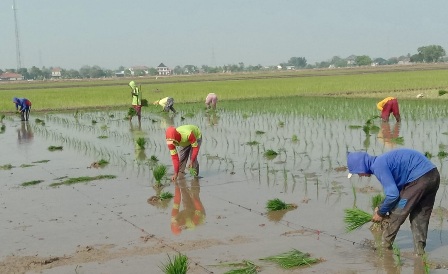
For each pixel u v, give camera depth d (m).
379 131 18.11
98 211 9.19
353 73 82.00
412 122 20.25
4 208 9.59
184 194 10.23
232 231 7.82
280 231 7.74
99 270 6.45
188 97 37.84
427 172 6.30
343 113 24.19
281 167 12.55
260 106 29.31
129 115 23.67
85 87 60.69
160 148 16.17
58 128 22.70
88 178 11.91
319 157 13.69
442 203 8.88
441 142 15.34
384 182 6.33
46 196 10.42
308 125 20.53
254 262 6.51
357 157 6.57
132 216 8.80
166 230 7.98
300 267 6.31
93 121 23.88
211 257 6.75
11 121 26.73
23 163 14.41
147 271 6.35
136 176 12.06
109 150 16.05
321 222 8.08
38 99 38.72
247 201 9.52
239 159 13.80
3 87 69.06
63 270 6.51
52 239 7.73
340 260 6.50
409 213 6.55
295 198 9.61
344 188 10.21
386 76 61.78
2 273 6.48
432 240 7.12
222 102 33.16
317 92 39.47
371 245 6.98
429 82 46.56
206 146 16.19
